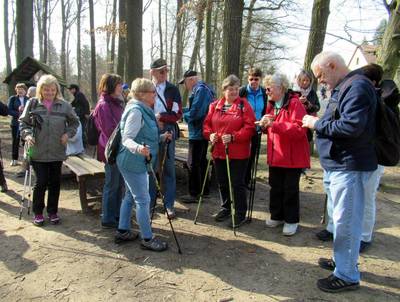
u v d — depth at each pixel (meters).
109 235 4.21
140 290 3.14
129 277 3.34
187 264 3.59
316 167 7.64
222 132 4.41
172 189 4.75
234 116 4.35
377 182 3.84
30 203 5.18
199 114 5.12
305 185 6.41
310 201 5.59
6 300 2.99
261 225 4.61
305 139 4.11
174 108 4.63
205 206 5.27
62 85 11.11
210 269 3.50
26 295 3.05
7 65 24.20
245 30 15.59
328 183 3.89
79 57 26.70
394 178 7.05
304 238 4.25
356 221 3.02
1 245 3.91
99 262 3.59
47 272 3.40
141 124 3.52
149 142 3.63
